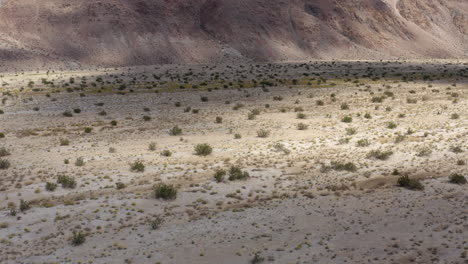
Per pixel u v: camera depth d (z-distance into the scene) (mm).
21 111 55219
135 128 42812
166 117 49188
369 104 55438
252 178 25328
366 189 23109
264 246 16922
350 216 19656
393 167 27016
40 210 20859
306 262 15398
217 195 22828
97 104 59312
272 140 35500
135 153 31906
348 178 24875
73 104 60594
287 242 17219
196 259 15984
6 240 17688
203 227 18891
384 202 21141
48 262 15859
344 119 43125
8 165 28547
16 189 23875
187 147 33594
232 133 38938
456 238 16844
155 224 18938
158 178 25500
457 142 32438
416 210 20031
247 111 52250
